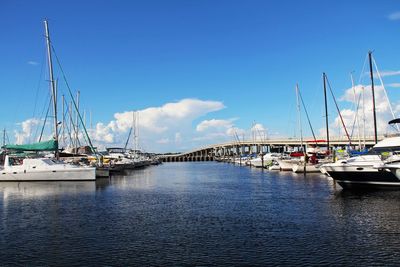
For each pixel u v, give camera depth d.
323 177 56.75
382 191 35.03
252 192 38.97
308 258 15.62
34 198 34.31
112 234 20.00
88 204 30.67
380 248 16.83
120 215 25.50
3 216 25.27
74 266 15.15
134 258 15.98
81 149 74.12
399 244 17.41
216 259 15.70
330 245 17.41
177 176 68.44
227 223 22.59
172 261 15.54
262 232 20.11
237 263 15.17
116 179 59.78
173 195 36.91
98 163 67.06
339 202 29.64
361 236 18.86
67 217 24.81
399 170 32.94
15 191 39.84
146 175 71.88
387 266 14.59
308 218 23.66
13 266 15.22
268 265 14.89
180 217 24.67
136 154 122.69
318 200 31.33
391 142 36.25
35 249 17.39
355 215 24.16
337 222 22.23
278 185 46.19
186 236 19.45
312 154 68.88
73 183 48.78
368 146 90.69
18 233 20.34
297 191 38.69
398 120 37.78
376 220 22.52
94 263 15.45
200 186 46.97
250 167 102.56
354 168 35.41
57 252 16.92
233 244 17.83
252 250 16.83
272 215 25.00
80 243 18.31
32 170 49.47
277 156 93.25
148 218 24.38
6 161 50.41
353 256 15.79
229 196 35.81
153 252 16.77
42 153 54.78
